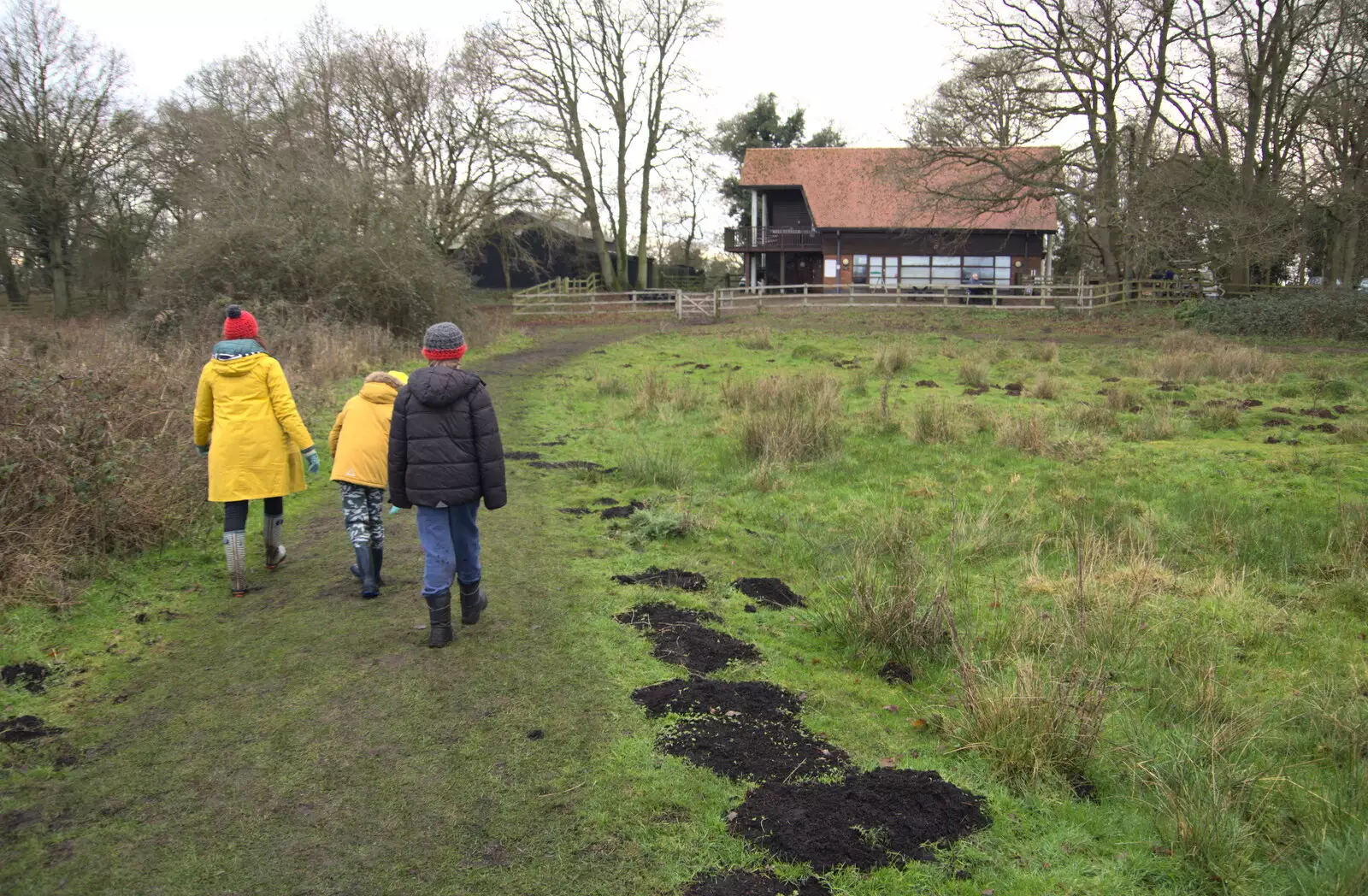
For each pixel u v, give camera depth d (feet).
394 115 104.88
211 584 16.96
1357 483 24.81
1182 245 89.86
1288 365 53.36
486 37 110.11
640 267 132.26
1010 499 24.25
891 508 23.38
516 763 10.94
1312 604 17.34
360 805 10.07
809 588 17.99
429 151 111.04
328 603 16.08
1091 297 98.99
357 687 12.84
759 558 19.69
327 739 11.43
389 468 13.83
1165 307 96.58
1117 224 88.84
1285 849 9.45
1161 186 87.51
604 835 9.57
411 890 8.71
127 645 14.16
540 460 28.58
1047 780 10.80
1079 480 26.17
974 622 15.85
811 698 12.98
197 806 9.99
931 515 22.75
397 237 63.87
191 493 20.21
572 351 65.98
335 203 61.31
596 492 24.44
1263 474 26.40
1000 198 94.79
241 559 16.38
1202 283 98.84
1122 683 13.76
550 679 13.17
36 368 20.47
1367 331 70.18
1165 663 14.40
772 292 128.77
